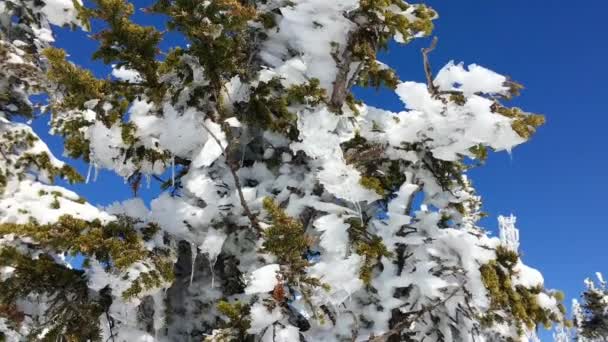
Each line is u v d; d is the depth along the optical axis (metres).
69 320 5.66
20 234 5.20
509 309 6.72
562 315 6.62
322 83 7.16
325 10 6.52
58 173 8.38
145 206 6.36
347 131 7.11
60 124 6.89
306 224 6.77
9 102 9.66
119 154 6.42
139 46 5.79
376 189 6.06
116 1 5.43
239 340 5.69
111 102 5.90
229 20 5.83
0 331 6.88
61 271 5.62
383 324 6.48
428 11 7.01
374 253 5.89
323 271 5.93
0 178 7.53
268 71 6.87
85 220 5.82
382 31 6.95
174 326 6.91
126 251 5.41
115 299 5.88
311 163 6.88
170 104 6.50
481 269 6.66
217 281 7.21
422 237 6.66
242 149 7.54
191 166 6.75
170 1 5.81
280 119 6.93
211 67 6.19
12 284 5.47
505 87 6.50
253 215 6.14
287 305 6.41
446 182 7.43
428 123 6.47
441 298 6.88
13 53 8.99
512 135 6.12
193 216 6.41
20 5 10.35
